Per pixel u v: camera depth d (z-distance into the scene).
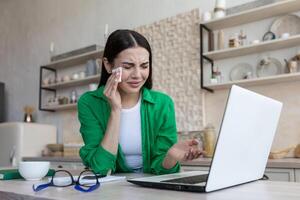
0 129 3.67
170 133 1.37
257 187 0.82
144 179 0.90
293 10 2.46
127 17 3.50
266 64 2.55
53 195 0.72
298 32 2.44
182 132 2.86
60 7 4.21
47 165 1.08
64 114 3.93
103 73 1.38
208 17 2.75
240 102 0.74
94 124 1.31
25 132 3.53
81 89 3.82
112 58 1.29
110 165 1.18
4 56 4.84
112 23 3.63
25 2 4.70
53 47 4.18
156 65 3.11
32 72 4.40
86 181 0.91
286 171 1.89
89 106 1.34
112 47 1.27
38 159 3.29
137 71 1.25
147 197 0.68
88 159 1.20
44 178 1.08
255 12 2.50
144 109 1.39
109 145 1.19
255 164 0.92
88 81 3.63
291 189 0.79
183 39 2.95
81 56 3.62
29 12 4.61
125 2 3.54
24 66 4.52
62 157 3.12
